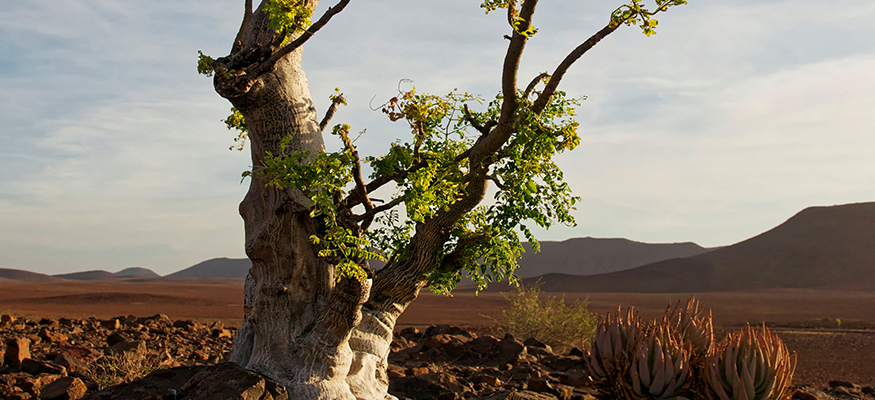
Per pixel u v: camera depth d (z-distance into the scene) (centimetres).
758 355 585
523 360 1113
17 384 671
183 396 546
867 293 8844
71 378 657
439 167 577
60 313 3291
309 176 508
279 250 580
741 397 564
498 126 603
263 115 581
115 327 1327
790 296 7812
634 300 6975
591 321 1745
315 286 597
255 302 598
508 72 563
